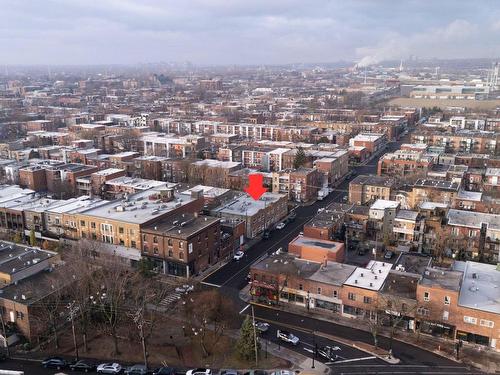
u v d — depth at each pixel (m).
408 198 187.62
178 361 99.38
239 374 94.06
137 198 171.25
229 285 132.25
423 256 135.88
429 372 94.38
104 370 94.69
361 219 160.50
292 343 104.06
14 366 97.56
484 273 120.69
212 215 169.12
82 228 155.25
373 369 95.50
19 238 158.75
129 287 120.88
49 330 107.88
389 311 108.75
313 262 129.00
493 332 101.00
